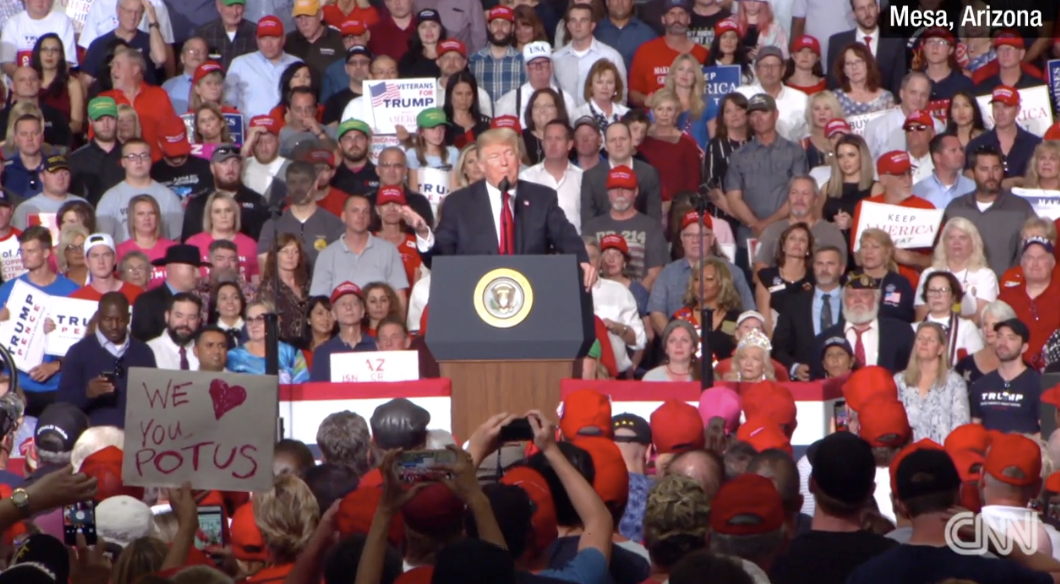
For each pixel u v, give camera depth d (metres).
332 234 28.95
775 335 26.72
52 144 33.88
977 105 32.88
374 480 13.93
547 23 37.19
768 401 17.91
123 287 27.11
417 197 29.61
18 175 31.92
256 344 24.09
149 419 11.85
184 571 9.59
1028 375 22.33
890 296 26.72
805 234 27.41
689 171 31.77
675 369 22.67
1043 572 11.04
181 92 35.47
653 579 11.33
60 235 28.23
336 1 37.25
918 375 22.25
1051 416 20.39
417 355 20.75
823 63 36.50
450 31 37.09
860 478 11.72
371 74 34.16
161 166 31.53
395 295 25.33
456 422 17.03
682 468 13.88
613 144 30.33
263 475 11.88
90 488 10.09
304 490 12.39
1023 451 13.22
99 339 23.64
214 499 14.16
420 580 10.03
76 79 35.00
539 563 11.09
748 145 31.30
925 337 22.03
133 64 33.34
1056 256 27.64
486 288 16.95
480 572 8.97
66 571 10.12
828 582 11.34
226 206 28.83
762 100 31.12
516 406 17.02
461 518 10.98
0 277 28.62
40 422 16.94
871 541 11.51
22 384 25.41
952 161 30.11
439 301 16.97
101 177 31.81
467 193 19.59
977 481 14.69
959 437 14.98
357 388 19.34
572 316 16.88
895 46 35.34
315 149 30.80
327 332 24.98
